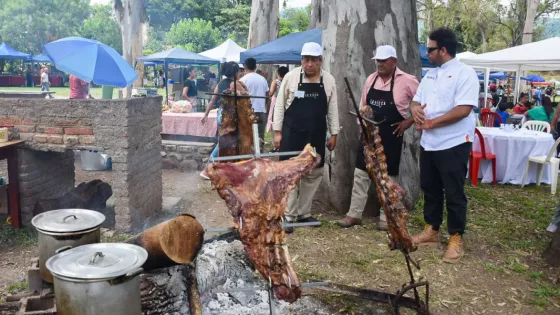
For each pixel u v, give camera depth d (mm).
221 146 4016
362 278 4152
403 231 3131
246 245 2480
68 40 7129
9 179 5410
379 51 4996
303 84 5102
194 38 36750
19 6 43219
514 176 8516
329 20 6113
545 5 37906
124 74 7289
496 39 43344
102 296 2207
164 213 6320
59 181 6160
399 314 3400
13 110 5340
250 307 3451
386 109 5105
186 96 13258
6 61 40844
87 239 2787
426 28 43562
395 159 5223
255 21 14633
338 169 6090
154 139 6074
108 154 5203
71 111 5207
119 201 5266
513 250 4996
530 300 3830
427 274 4270
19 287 4004
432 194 4793
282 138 5289
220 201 7023
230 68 7973
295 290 2391
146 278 3135
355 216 5578
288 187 2611
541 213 6543
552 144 8516
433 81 4527
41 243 2777
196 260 3525
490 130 9125
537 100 25938
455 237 4598
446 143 4430
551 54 10797
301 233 5312
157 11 40562
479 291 3977
